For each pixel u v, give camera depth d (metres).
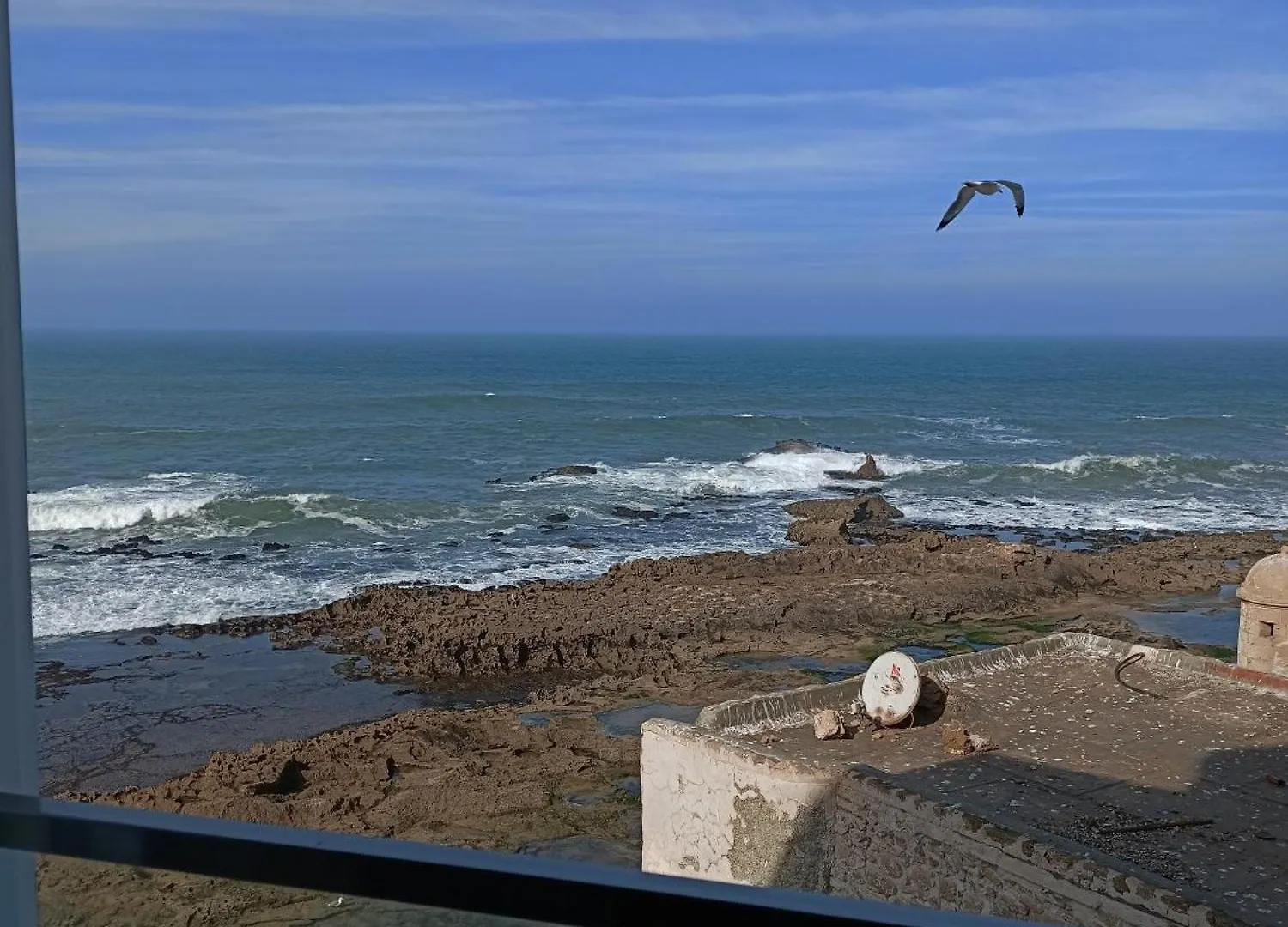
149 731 18.36
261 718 19.00
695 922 1.61
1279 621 12.20
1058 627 24.75
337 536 33.19
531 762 16.66
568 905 1.65
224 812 14.65
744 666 21.75
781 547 32.56
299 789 15.70
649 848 11.00
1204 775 9.67
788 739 10.89
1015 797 9.27
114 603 25.39
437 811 14.98
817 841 9.32
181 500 35.66
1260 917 7.30
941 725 10.99
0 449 2.19
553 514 36.75
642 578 27.55
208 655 22.05
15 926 2.05
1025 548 29.20
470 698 20.00
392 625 23.38
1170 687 11.85
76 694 19.94
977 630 24.41
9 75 2.25
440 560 30.48
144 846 1.79
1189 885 7.75
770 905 1.59
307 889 1.76
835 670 21.50
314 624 23.75
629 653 22.12
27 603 2.27
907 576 27.75
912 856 8.61
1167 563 30.06
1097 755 10.18
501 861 1.69
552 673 21.25
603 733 17.86
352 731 17.61
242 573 28.56
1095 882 7.43
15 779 2.21
